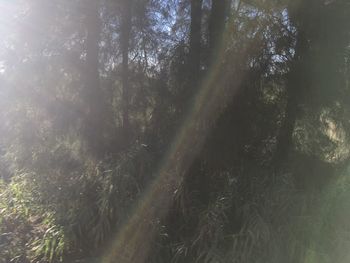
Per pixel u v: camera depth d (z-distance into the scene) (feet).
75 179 18.39
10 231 17.79
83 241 16.14
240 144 18.74
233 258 14.07
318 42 18.98
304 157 19.70
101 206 15.79
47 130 22.67
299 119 20.01
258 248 14.24
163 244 15.56
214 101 18.31
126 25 21.11
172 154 17.85
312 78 19.08
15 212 18.19
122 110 21.57
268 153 19.39
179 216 16.26
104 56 21.67
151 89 20.34
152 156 17.51
